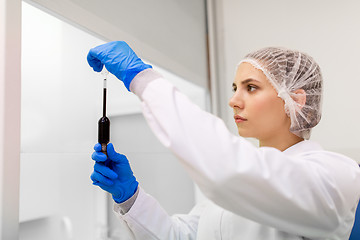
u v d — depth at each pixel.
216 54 2.17
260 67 0.89
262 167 0.69
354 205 0.85
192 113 0.71
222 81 2.13
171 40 1.77
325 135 1.79
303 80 0.93
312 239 0.85
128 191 0.97
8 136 0.89
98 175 0.90
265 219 0.72
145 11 1.57
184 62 1.88
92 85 1.30
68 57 1.21
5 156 0.87
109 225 1.31
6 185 0.87
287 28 1.96
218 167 0.66
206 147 0.67
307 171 0.73
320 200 0.72
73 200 1.17
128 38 1.44
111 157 0.92
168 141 0.69
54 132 1.12
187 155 0.67
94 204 1.26
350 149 1.73
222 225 0.93
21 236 0.99
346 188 0.79
